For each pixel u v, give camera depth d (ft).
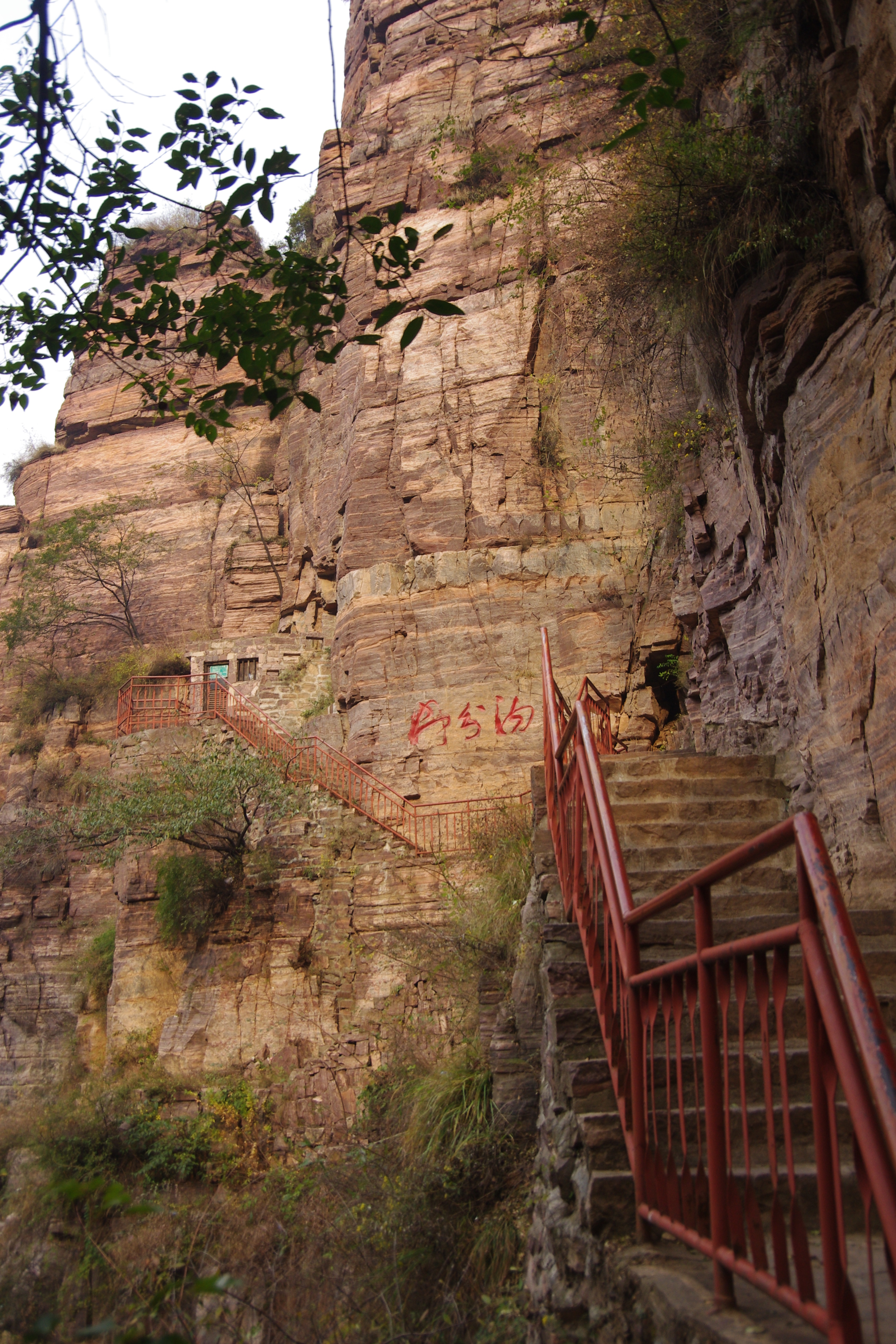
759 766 22.08
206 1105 36.91
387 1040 34.09
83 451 101.30
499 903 28.94
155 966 44.83
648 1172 10.32
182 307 18.28
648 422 32.50
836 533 18.37
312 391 80.74
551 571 58.23
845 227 19.66
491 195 68.95
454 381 64.95
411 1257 17.81
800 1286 6.51
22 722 85.66
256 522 87.66
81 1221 31.89
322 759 55.67
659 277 25.38
